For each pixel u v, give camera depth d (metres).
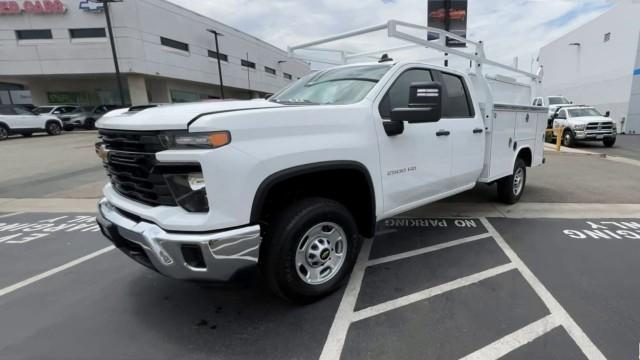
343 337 2.39
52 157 11.74
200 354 2.27
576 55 28.97
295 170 2.38
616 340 2.30
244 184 2.15
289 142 2.37
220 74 34.34
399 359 2.17
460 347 2.26
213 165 2.05
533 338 2.33
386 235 4.32
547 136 17.50
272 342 2.36
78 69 26.56
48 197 6.67
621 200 5.77
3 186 7.59
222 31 36.25
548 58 34.25
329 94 3.22
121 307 2.85
